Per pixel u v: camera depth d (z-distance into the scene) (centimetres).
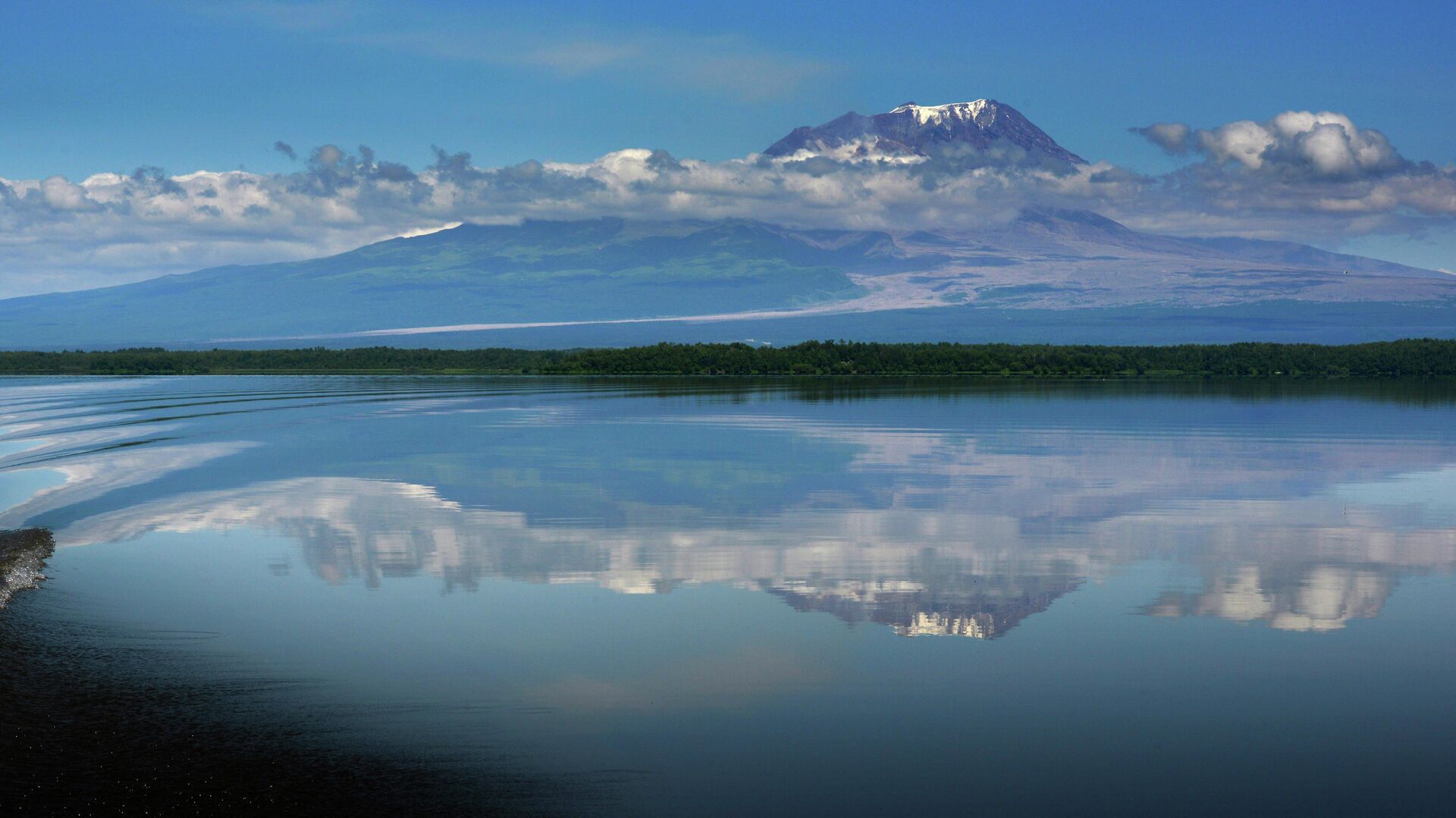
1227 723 1692
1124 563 2839
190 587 2523
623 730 1641
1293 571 2752
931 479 4400
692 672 1903
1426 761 1558
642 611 2319
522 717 1689
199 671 1891
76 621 2192
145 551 2948
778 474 4550
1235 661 1992
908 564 2809
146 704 1719
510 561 2827
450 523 3394
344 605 2358
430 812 1366
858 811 1393
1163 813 1402
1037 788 1466
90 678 1834
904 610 2345
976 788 1463
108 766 1477
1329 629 2209
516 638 2109
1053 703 1773
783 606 2367
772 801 1419
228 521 3438
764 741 1608
